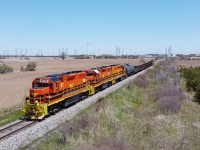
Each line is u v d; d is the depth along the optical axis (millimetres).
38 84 27156
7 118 26109
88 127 21469
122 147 17406
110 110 27516
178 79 63344
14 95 40406
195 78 48406
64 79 29562
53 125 23344
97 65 123188
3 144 18562
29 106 25203
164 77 62438
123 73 59188
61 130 20500
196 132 24250
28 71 93250
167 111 30203
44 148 17859
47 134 20656
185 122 27266
